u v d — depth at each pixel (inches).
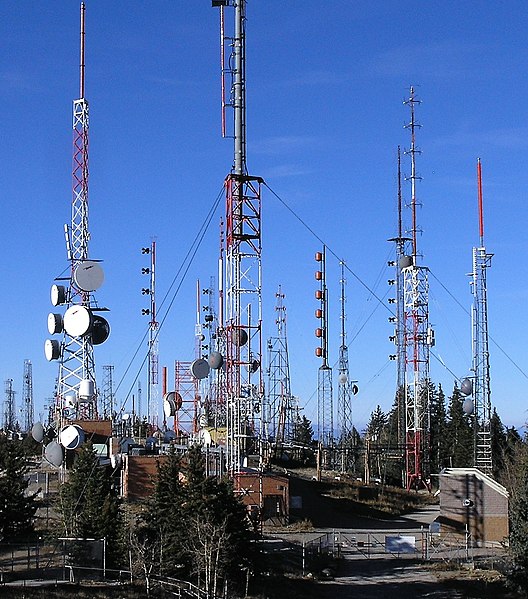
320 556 2331.4
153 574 1674.5
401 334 4003.4
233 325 2586.1
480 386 3408.0
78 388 2883.9
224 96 2561.5
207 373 3068.4
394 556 2449.6
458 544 2652.6
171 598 1573.6
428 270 3917.3
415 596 2007.9
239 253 2573.8
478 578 2186.3
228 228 2566.4
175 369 3863.2
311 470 4197.8
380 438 5467.5
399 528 2906.0
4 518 2047.2
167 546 1733.5
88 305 2827.3
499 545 2642.7
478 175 3312.0
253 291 2591.0
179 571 1726.1
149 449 2952.8
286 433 4495.6
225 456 2694.4
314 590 2006.6
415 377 3902.6
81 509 1909.4
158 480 1911.9
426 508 3467.0
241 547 1824.6
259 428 3036.4
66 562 1684.3
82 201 2856.8
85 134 2871.6
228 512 1817.2
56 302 2819.9
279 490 2716.5
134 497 2632.9
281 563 2183.8
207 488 1820.9
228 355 2603.3
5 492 2065.7
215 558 1669.5
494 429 4451.3
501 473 3614.7
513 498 2326.5
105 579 1626.5
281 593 1872.5
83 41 2883.9
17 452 2165.4
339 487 3585.1
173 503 1833.2
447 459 5029.5
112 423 3326.8
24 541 2006.6
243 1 2554.1
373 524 2972.4
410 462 3956.7
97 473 1966.0
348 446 4067.4
